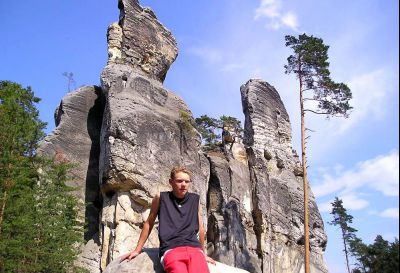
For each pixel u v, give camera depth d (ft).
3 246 72.69
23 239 75.56
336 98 102.12
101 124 118.62
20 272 77.51
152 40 134.82
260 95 161.99
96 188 107.96
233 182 128.67
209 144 146.51
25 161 86.84
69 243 82.17
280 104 167.84
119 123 99.91
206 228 108.88
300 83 102.94
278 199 139.33
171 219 21.09
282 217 136.46
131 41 130.11
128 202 95.25
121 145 97.25
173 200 21.71
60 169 89.61
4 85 106.52
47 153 104.83
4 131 84.58
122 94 110.32
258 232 127.85
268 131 155.94
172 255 20.01
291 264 130.62
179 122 115.85
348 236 167.53
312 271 134.10
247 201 130.41
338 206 176.96
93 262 92.17
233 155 139.95
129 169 95.45
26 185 88.38
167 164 104.06
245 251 118.11
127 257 22.03
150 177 98.27
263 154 150.30
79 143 112.47
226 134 143.74
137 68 129.08
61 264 81.05
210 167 128.88
